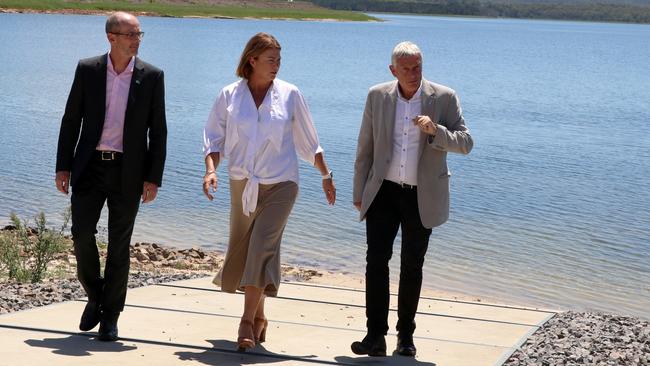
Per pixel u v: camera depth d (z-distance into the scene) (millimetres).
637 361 6996
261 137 6812
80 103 6895
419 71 6750
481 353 7055
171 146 23016
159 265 11953
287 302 8867
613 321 8711
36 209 15609
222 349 6820
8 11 111375
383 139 6898
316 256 13266
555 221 16406
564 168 22562
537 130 30766
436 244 14273
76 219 6883
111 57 6852
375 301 6895
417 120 6598
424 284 11961
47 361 6219
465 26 195500
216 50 66188
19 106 30172
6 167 19359
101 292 7117
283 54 69000
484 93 45188
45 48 58875
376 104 6926
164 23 110812
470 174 21094
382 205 6980
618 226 16172
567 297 11742
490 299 11391
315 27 133375
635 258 13961
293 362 6578
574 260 13695
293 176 6906
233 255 7035
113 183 6875
